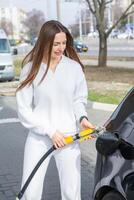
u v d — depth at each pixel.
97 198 3.61
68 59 3.76
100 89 15.86
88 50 50.69
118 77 19.84
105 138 3.34
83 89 3.81
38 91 3.71
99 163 3.62
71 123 3.76
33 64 3.69
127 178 3.18
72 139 3.63
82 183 5.92
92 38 86.25
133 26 81.69
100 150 3.36
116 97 13.75
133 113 3.54
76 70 3.76
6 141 8.62
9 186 5.96
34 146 3.79
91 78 19.62
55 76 3.69
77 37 85.56
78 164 3.84
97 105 12.48
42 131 3.67
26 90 3.74
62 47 3.65
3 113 11.91
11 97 15.02
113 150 3.36
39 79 3.69
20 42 81.94
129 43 62.91
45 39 3.62
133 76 20.11
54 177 6.17
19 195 3.79
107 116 11.23
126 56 36.91
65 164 3.80
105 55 25.64
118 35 84.19
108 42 68.62
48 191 5.66
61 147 3.71
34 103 3.78
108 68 24.55
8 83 19.81
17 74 23.30
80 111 3.76
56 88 3.69
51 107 3.72
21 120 3.79
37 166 3.71
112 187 3.35
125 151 3.31
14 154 7.63
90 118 11.00
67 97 3.73
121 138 3.39
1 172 6.62
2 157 7.47
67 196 3.83
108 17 69.94
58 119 3.73
